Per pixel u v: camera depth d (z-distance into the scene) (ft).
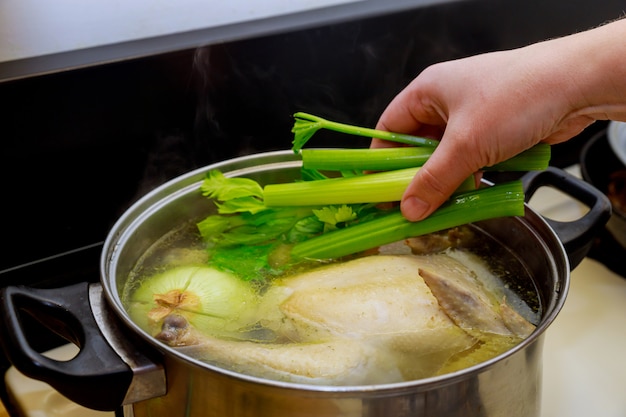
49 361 1.95
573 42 2.16
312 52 2.77
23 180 2.52
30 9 2.48
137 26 2.63
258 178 2.52
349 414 1.90
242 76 2.70
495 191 2.32
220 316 2.25
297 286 2.30
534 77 2.14
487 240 2.47
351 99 2.91
